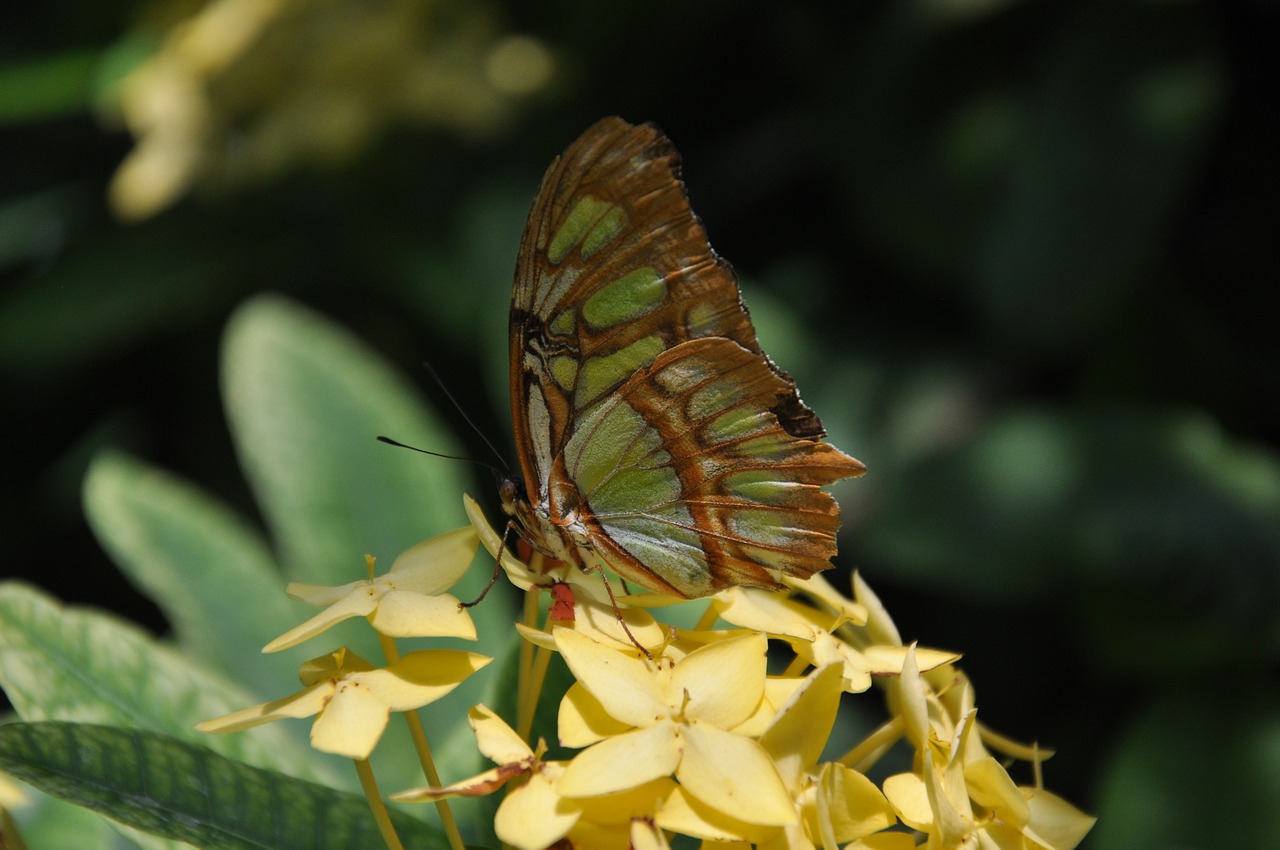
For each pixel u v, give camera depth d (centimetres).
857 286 86
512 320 65
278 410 72
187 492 72
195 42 79
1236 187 83
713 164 92
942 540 78
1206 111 78
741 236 90
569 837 63
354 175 89
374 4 79
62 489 96
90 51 89
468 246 88
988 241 79
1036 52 80
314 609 71
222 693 67
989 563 78
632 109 91
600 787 63
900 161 80
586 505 67
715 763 63
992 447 79
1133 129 78
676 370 66
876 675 65
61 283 87
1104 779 76
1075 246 78
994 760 64
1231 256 84
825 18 86
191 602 71
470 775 69
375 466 72
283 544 71
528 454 66
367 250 90
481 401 91
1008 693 82
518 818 63
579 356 66
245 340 73
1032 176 79
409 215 90
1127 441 78
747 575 67
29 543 97
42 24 96
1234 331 83
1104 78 79
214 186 84
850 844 64
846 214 88
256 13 78
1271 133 82
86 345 88
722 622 70
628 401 66
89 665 67
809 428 66
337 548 71
